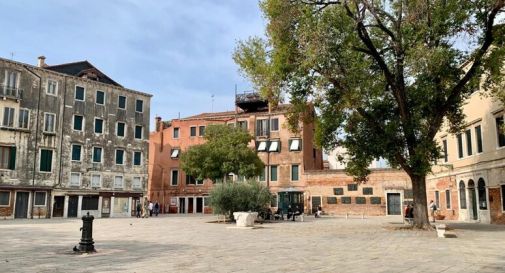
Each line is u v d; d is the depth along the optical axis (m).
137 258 11.31
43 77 43.06
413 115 21.64
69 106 44.88
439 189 37.72
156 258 11.33
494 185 26.97
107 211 46.69
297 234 19.94
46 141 42.62
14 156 40.16
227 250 13.29
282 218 36.00
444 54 19.06
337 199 47.38
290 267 9.77
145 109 52.00
